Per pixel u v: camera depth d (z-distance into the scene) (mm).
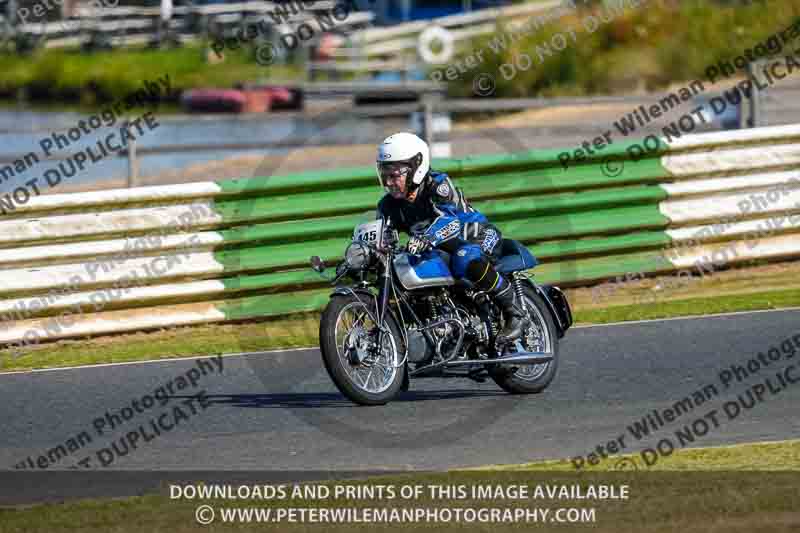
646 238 38562
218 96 90062
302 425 22953
